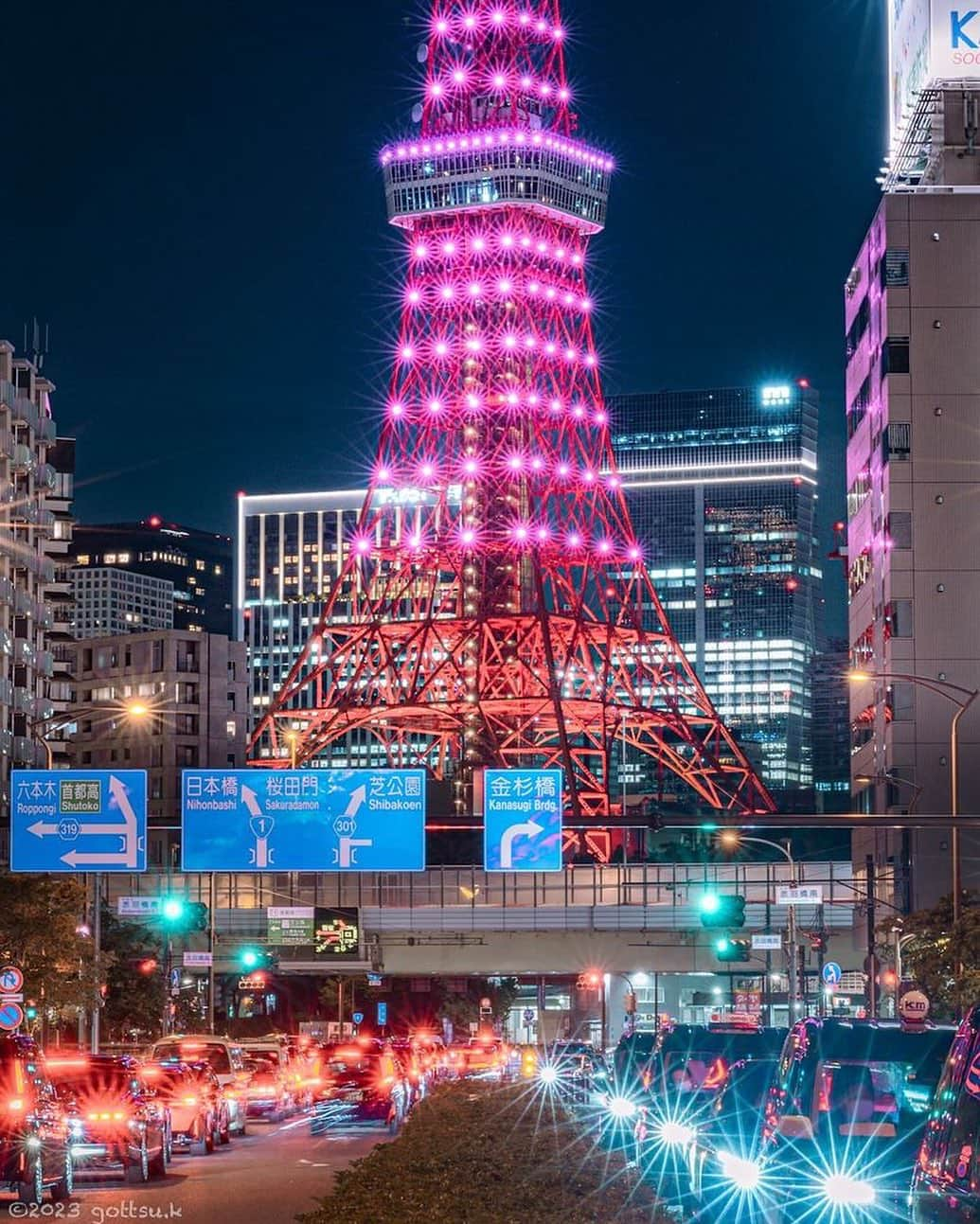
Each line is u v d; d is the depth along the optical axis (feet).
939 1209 46.34
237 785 249.55
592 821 219.41
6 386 594.65
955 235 529.45
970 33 539.29
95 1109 144.66
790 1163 79.77
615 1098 163.12
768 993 452.35
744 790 648.38
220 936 454.40
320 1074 280.51
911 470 522.88
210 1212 123.24
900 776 509.35
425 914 444.14
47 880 295.89
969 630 515.09
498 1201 94.43
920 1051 85.10
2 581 590.96
